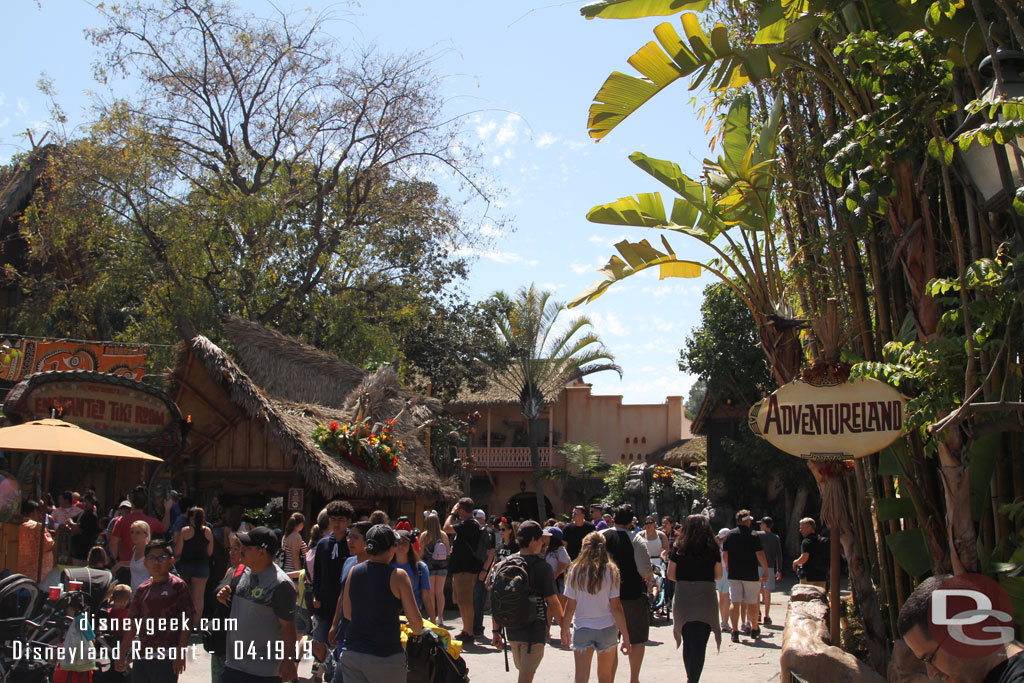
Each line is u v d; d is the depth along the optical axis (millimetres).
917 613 2734
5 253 26438
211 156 27828
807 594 8133
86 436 9945
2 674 6918
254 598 5980
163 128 26609
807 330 7309
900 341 5922
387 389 20359
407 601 5984
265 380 19891
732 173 7082
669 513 33531
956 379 5250
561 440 45594
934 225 6238
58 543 12414
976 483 5531
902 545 6227
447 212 27438
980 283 4773
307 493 15367
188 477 15094
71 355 18812
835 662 5551
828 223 7000
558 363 37531
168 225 24281
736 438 33031
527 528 7762
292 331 26594
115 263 24688
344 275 27484
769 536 14383
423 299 28672
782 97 7328
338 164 27406
